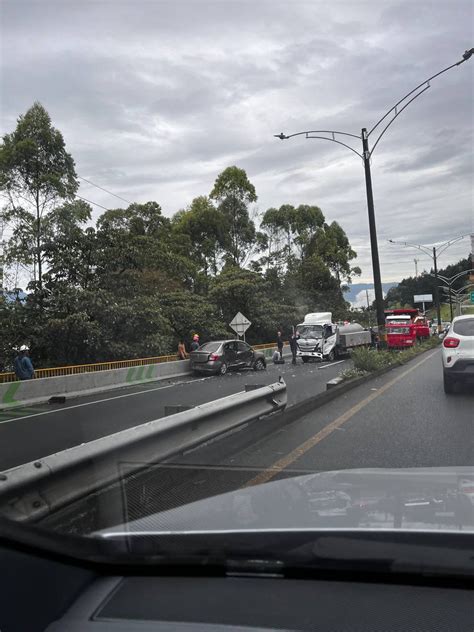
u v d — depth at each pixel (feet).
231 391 56.90
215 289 124.16
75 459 13.21
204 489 15.94
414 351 88.28
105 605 6.25
